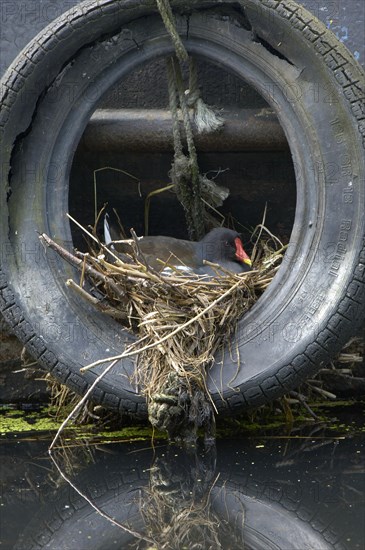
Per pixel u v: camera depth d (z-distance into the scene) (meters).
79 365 6.98
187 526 5.33
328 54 6.79
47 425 7.51
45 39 6.91
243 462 6.44
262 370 6.84
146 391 6.80
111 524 5.39
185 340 6.90
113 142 7.90
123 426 7.40
